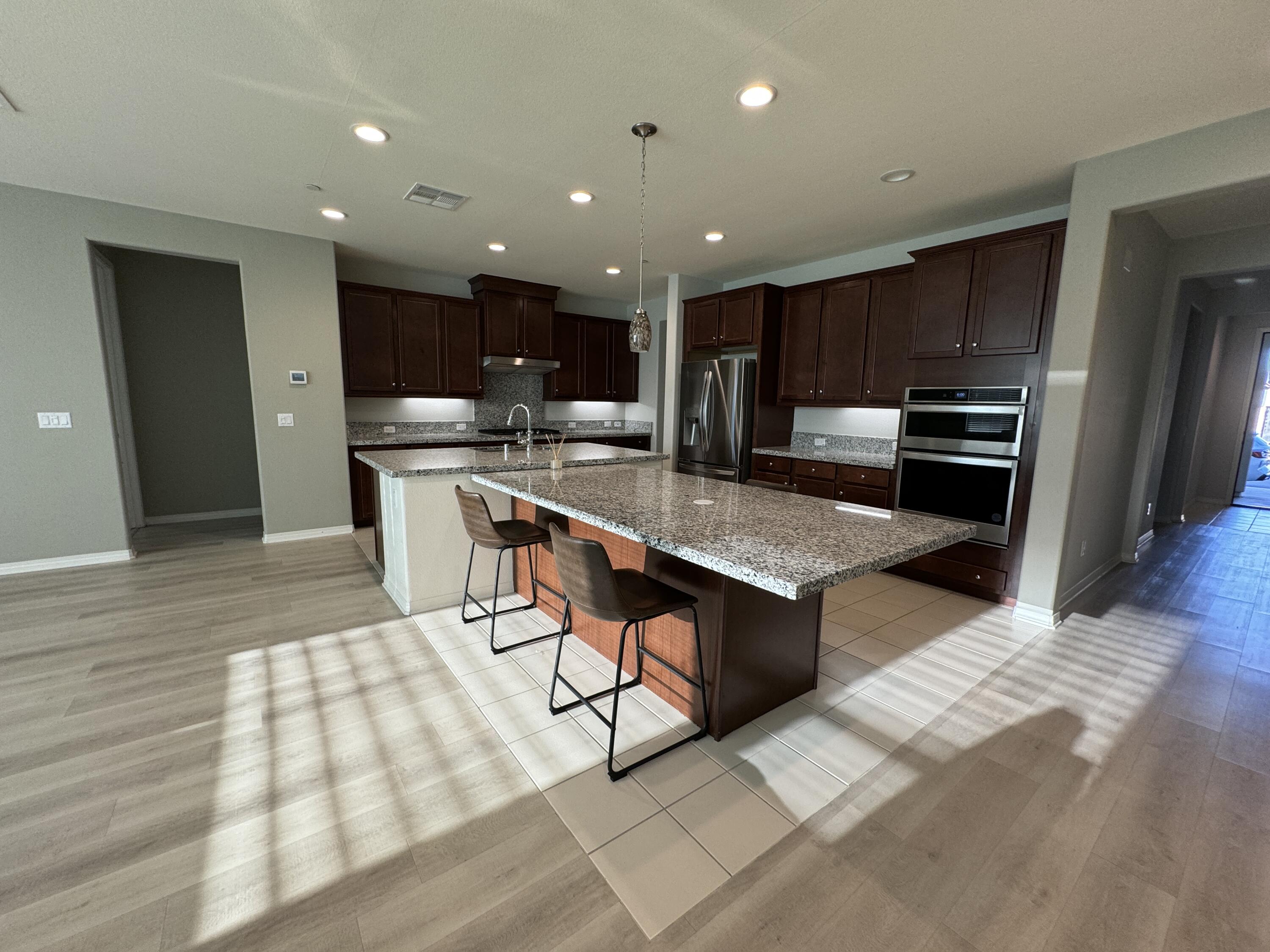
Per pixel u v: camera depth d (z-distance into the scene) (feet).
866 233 13.21
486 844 4.98
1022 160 9.12
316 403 15.01
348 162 9.59
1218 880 4.69
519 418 21.84
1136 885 4.63
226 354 17.62
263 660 8.35
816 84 7.02
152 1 5.65
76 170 10.15
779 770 6.06
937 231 12.93
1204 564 14.07
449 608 10.53
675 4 5.62
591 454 12.71
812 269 16.40
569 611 9.09
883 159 9.16
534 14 5.81
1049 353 10.07
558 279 19.07
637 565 7.79
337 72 6.92
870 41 6.15
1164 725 6.98
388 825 5.18
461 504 8.80
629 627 7.79
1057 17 5.69
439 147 8.95
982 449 11.10
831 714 7.18
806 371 15.76
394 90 7.32
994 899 4.49
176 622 9.65
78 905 4.30
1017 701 7.52
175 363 16.90
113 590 11.13
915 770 6.08
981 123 7.95
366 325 16.70
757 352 16.21
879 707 7.36
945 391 11.65
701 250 14.97
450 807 5.43
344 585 11.64
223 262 13.76
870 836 5.15
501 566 11.28
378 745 6.36
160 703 7.13
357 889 4.50
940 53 6.35
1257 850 5.01
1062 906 4.43
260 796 5.52
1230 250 12.30
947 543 5.56
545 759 6.18
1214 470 23.12
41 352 11.72
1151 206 8.63
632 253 15.34
